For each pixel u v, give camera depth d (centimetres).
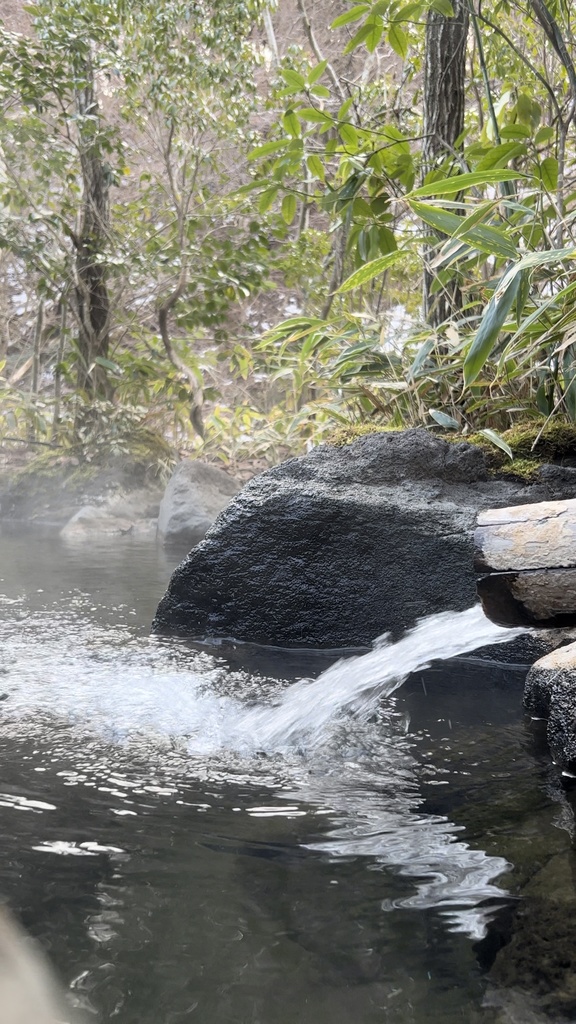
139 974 96
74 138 809
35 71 700
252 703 213
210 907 112
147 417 777
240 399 944
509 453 324
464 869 124
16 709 202
